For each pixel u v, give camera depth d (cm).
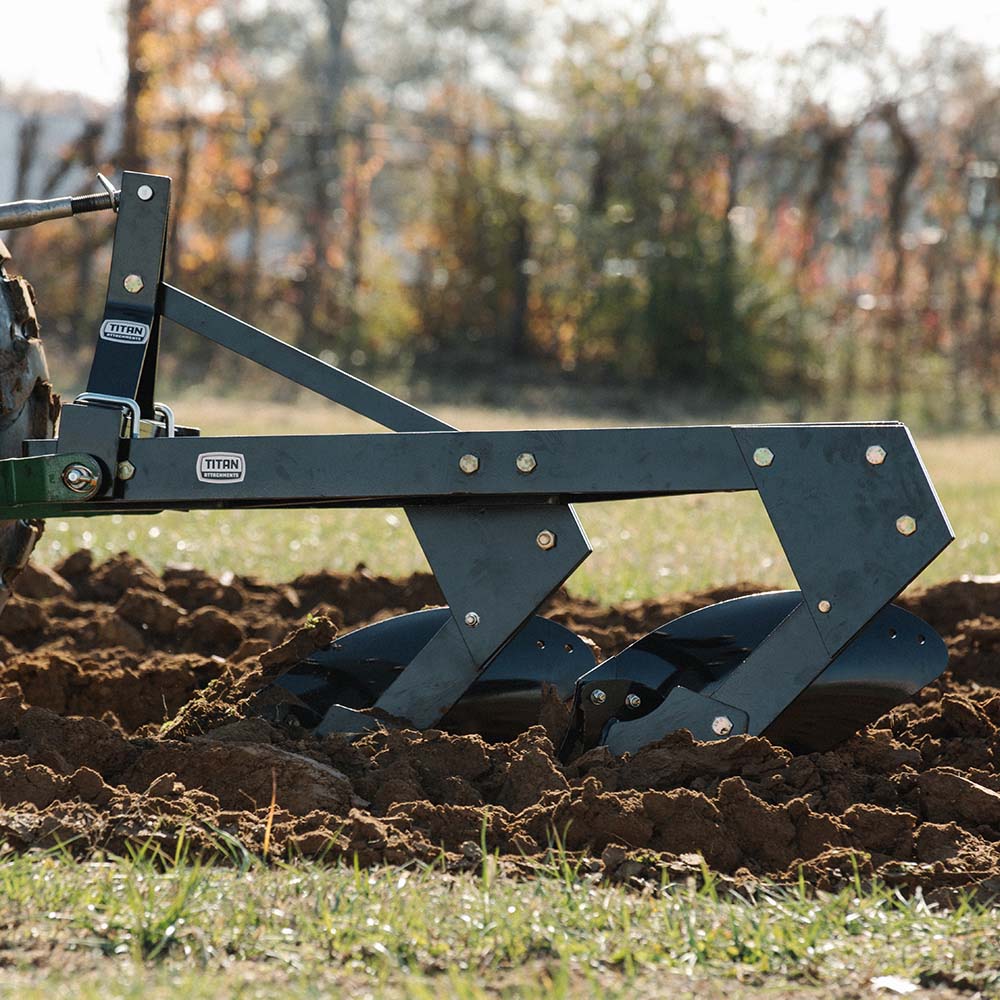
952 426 3912
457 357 4222
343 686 698
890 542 621
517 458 623
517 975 424
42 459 615
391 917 450
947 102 4503
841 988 422
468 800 599
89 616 1068
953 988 426
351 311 4153
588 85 4200
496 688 707
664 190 4184
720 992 416
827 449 624
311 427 2664
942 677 899
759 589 1077
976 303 4084
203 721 692
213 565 1319
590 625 1048
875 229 4303
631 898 487
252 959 431
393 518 1634
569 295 4219
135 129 3900
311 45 9388
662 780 614
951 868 531
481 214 4247
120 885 475
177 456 624
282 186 4512
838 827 561
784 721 673
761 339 4097
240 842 527
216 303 4016
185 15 4000
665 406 3966
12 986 401
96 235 3847
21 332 652
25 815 543
